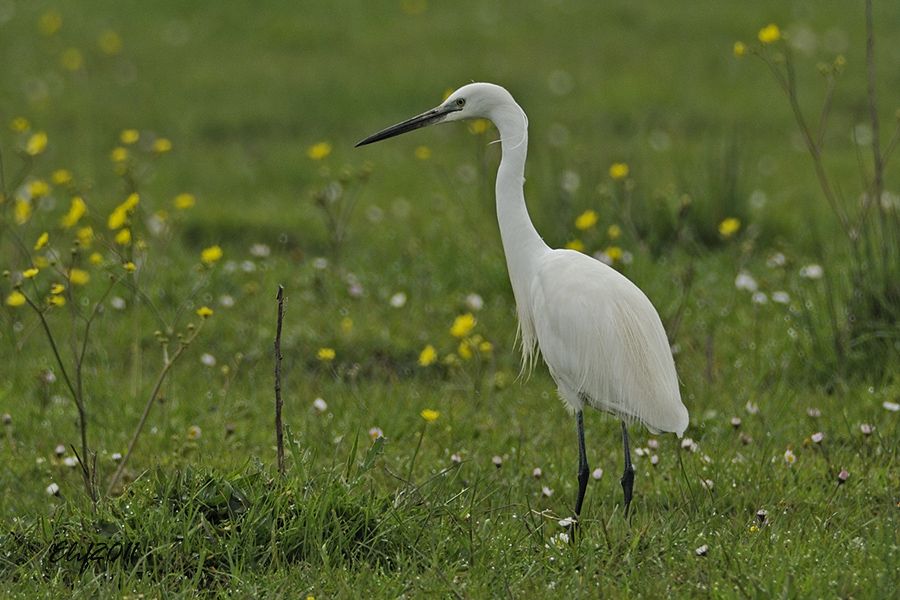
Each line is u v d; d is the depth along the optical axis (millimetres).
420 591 7117
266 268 14336
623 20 27141
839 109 21969
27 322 13156
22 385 11648
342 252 15633
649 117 21406
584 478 8570
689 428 10344
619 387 8531
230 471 8359
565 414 10891
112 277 10766
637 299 8766
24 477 9695
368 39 26188
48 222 15898
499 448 10047
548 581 7418
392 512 7816
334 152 20562
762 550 7656
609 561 7430
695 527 8102
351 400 11141
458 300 13445
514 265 9562
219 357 12430
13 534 7895
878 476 9070
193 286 13781
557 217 15031
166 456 9953
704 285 13570
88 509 8078
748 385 11172
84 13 27984
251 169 19562
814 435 9102
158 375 11938
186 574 7500
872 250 13266
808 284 13180
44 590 7180
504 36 26141
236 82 23812
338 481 7961
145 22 27484
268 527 7641
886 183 18562
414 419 10680
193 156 20391
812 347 11625
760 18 26562
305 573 7359
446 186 18547
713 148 19625
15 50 25391
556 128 20641
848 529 8070
